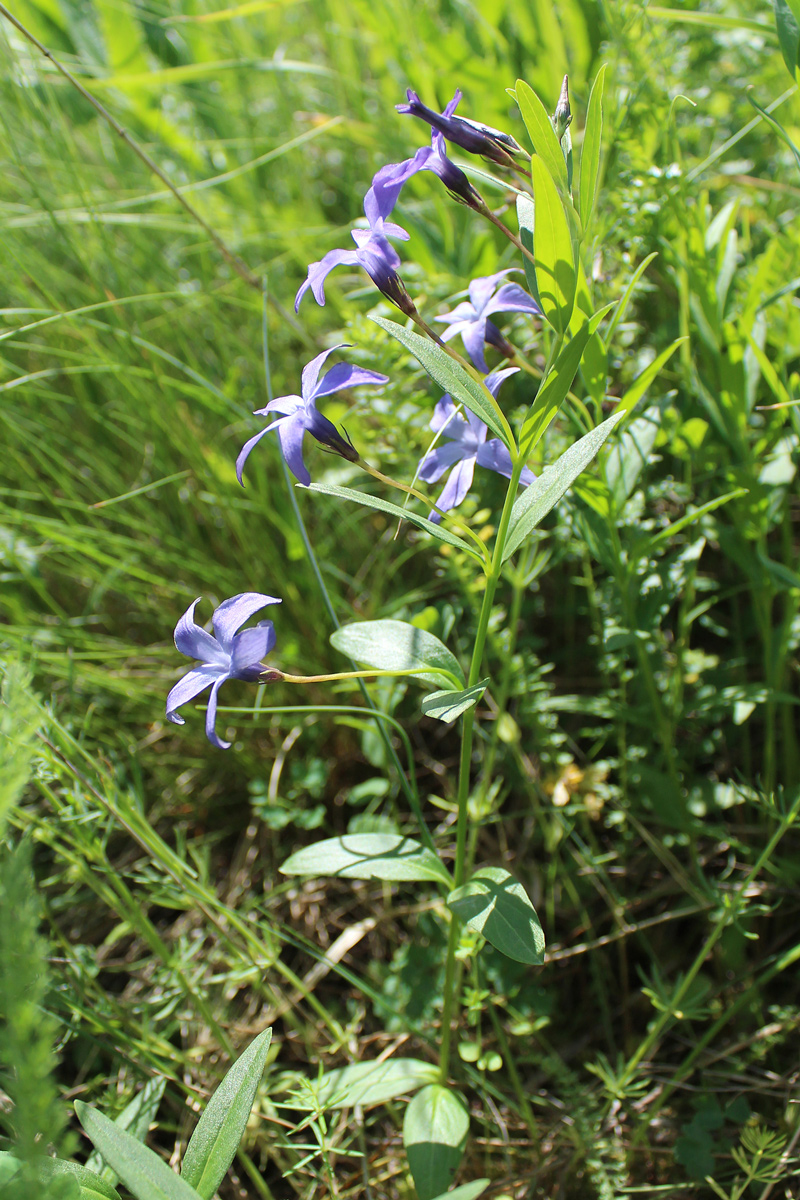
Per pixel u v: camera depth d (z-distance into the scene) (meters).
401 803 0.42
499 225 0.30
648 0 0.38
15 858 0.23
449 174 0.29
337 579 0.45
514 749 0.38
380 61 0.56
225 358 0.48
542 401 0.27
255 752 0.42
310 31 0.66
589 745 0.41
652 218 0.36
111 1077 0.35
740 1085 0.35
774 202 0.45
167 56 0.63
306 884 0.40
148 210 0.53
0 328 0.46
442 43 0.51
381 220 0.29
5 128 0.43
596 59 0.49
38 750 0.31
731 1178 0.33
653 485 0.40
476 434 0.30
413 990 0.37
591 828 0.40
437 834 0.40
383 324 0.28
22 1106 0.22
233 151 0.59
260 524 0.44
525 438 0.28
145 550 0.42
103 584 0.43
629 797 0.38
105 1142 0.26
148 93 0.57
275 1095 0.35
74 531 0.41
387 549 0.44
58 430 0.46
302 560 0.44
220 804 0.43
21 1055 0.22
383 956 0.39
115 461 0.47
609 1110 0.34
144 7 0.59
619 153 0.37
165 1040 0.36
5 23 0.54
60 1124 0.23
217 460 0.43
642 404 0.39
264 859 0.41
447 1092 0.32
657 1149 0.33
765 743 0.40
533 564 0.41
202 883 0.35
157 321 0.46
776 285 0.40
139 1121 0.32
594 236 0.34
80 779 0.33
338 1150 0.31
